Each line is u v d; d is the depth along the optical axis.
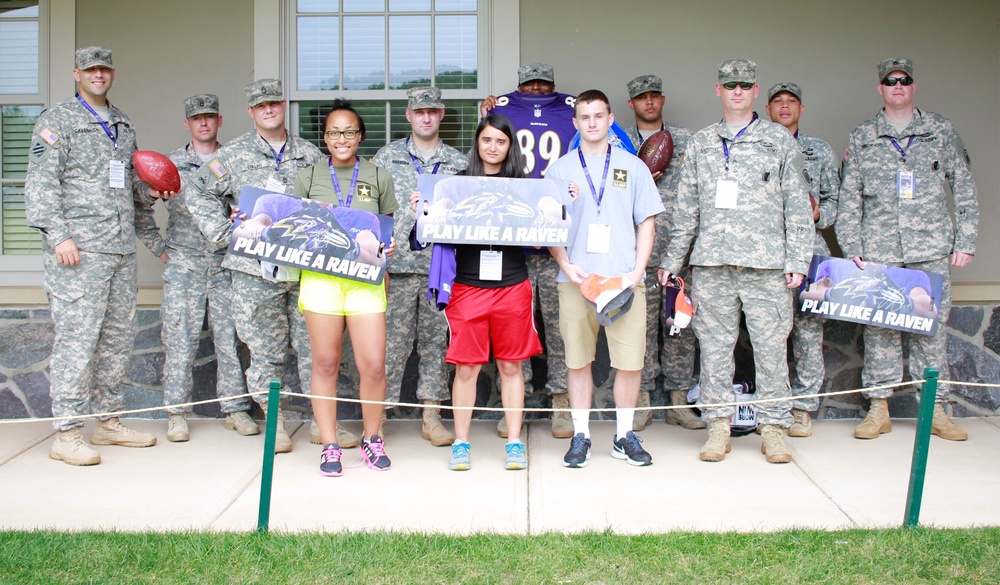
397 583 3.40
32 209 4.78
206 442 5.32
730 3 5.98
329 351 4.65
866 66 5.98
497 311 4.64
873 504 4.23
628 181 4.78
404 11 6.09
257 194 4.51
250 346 5.19
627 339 4.80
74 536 3.77
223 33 5.98
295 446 5.27
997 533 3.81
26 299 5.75
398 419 5.91
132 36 5.98
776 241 4.79
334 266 4.53
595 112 4.67
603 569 3.51
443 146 5.50
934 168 5.32
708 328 4.96
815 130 6.01
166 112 6.00
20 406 5.78
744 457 5.00
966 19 5.95
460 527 3.97
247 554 3.61
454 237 4.52
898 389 5.87
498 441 5.36
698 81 6.00
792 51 5.99
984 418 5.79
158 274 6.00
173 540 3.75
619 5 5.98
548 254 5.46
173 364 5.39
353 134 4.67
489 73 6.06
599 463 4.88
